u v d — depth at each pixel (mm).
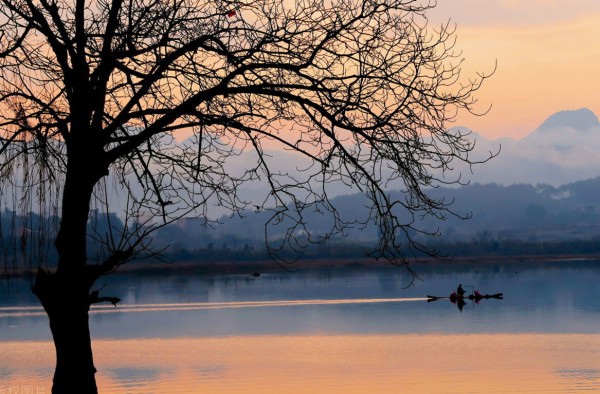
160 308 162125
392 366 81000
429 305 161375
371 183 23219
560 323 123812
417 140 23312
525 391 66188
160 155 25406
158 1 23609
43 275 23312
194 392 67250
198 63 23672
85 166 22859
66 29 23750
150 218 24484
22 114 23922
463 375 74562
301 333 114562
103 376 76000
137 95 22781
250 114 24031
